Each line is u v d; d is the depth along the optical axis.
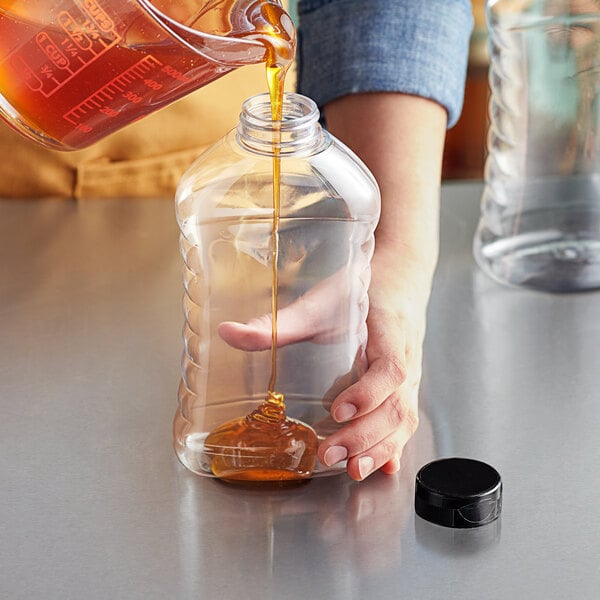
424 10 1.05
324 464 0.80
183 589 0.72
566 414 0.88
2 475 0.82
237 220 0.80
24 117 0.82
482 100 2.10
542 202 1.05
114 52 0.77
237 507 0.79
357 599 0.72
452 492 0.77
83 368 0.94
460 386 0.92
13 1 0.76
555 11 1.00
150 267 1.09
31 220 1.18
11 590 0.72
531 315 1.02
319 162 0.81
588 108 1.03
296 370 0.81
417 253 0.96
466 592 0.72
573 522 0.77
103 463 0.83
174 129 1.23
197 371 0.81
